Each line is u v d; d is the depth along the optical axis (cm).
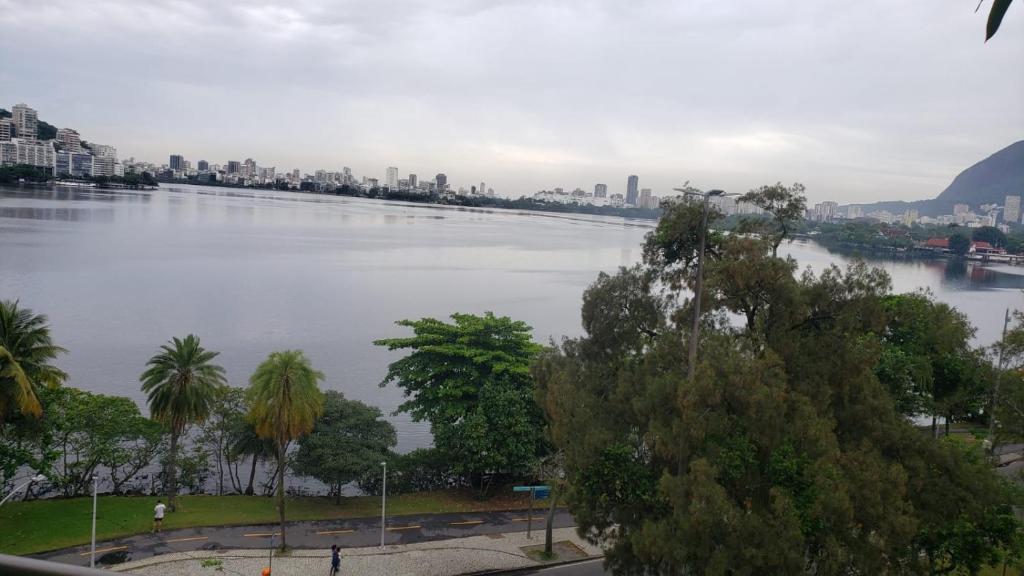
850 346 3081
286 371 4012
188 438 5872
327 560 3969
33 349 4197
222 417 5200
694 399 2700
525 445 4900
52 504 4422
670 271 3653
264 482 5656
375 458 4766
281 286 13250
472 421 4875
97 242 17388
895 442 2883
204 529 4269
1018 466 5206
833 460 2639
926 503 2770
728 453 2720
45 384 4381
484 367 5597
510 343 5872
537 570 4019
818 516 2520
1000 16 567
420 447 6378
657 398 2898
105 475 5447
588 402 3347
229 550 4006
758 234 3541
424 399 5547
